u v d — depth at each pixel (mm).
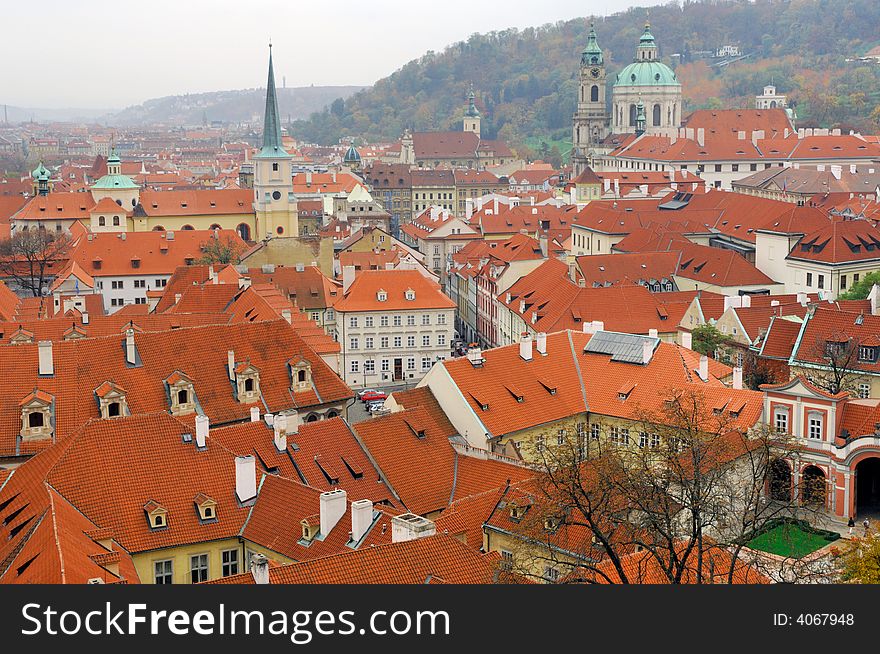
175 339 142250
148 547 103750
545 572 98812
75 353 135250
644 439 139875
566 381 149625
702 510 91375
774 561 100812
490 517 105562
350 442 121438
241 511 108562
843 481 131500
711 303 195000
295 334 150125
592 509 89250
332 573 82750
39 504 100875
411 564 85250
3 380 131625
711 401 139250
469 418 138625
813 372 154125
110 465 107438
